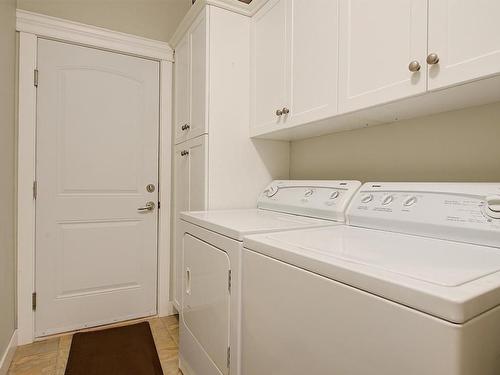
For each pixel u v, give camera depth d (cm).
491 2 77
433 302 47
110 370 157
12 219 173
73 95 198
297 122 144
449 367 44
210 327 120
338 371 62
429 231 94
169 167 227
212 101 171
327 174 171
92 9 203
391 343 52
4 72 156
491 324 49
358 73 112
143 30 218
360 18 111
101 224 208
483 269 59
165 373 156
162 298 225
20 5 184
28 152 183
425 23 90
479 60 79
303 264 72
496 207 81
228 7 175
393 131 136
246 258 96
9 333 165
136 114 217
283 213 157
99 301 207
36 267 188
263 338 87
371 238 93
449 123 115
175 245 223
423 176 124
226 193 176
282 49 154
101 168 207
